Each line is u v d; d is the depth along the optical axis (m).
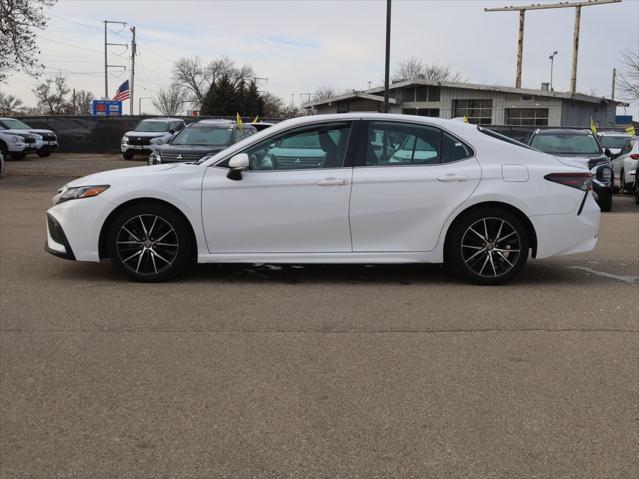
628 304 5.88
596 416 3.64
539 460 3.17
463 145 6.42
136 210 6.29
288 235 6.29
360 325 5.20
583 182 6.41
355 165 6.32
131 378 4.11
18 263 7.36
